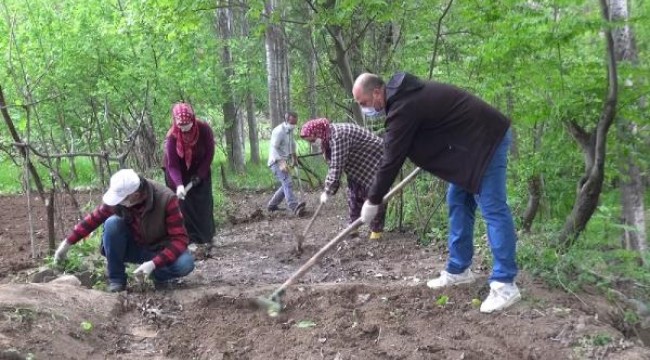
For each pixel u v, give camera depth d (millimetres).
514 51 5484
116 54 11141
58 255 5367
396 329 4270
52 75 10172
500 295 4500
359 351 4012
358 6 8508
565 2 4926
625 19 4891
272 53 15617
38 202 11719
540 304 4562
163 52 11727
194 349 4199
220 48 16141
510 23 5250
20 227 9297
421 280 5777
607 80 5137
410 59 8484
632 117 5371
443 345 4043
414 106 4234
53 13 10492
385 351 3990
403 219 8258
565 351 3947
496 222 4426
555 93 5508
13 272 6203
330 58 9906
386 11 7887
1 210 10875
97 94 10680
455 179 4430
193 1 8938
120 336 4355
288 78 16094
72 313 4363
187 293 5234
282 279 6250
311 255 7242
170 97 12547
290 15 11422
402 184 5055
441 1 8016
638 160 5719
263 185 15672
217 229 9617
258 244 8133
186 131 6840
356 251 7215
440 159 4449
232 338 4328
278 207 11680
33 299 4379
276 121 15953
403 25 8477
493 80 5961
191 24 9289
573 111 5348
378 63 8906
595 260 5359
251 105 19906
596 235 5910
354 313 4578
